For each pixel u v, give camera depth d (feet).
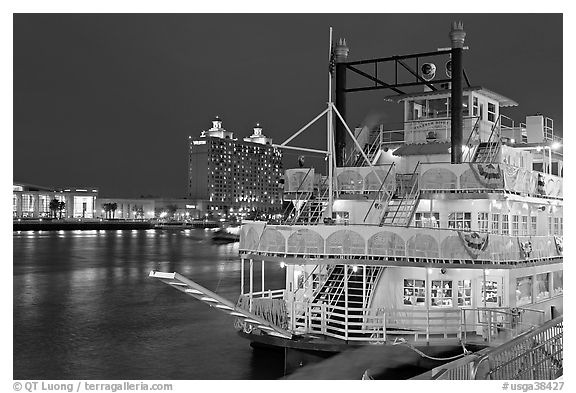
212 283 226.17
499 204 95.30
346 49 111.55
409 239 82.43
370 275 90.58
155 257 366.84
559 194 112.88
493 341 83.05
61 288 212.64
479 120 105.09
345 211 100.42
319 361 82.94
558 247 105.40
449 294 87.81
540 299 100.01
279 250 85.05
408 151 107.96
